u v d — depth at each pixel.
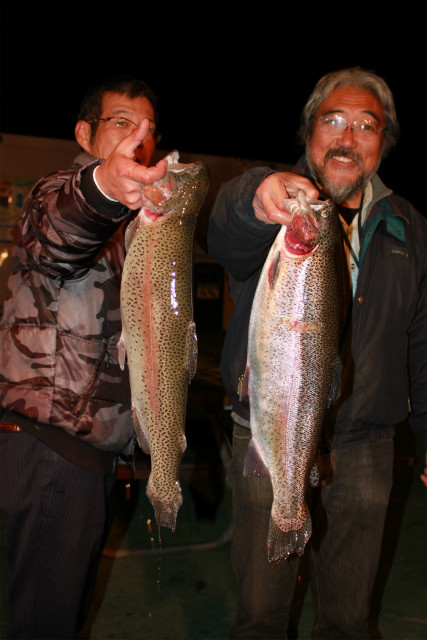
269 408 1.78
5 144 5.84
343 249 2.37
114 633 2.97
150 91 2.37
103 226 1.62
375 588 3.53
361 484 2.31
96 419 1.98
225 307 6.94
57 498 1.96
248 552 2.25
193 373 1.69
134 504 4.28
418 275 2.43
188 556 3.78
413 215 2.53
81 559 2.02
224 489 4.76
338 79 2.45
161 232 1.60
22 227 1.86
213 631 3.03
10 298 2.02
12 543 2.03
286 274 1.74
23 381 1.95
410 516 4.47
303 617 3.22
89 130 2.32
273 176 1.70
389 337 2.35
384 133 2.62
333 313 1.81
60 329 1.95
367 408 2.30
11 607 2.05
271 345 1.76
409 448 5.41
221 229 1.95
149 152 2.32
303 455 1.80
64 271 1.78
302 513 1.80
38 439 1.95
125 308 1.62
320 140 2.46
